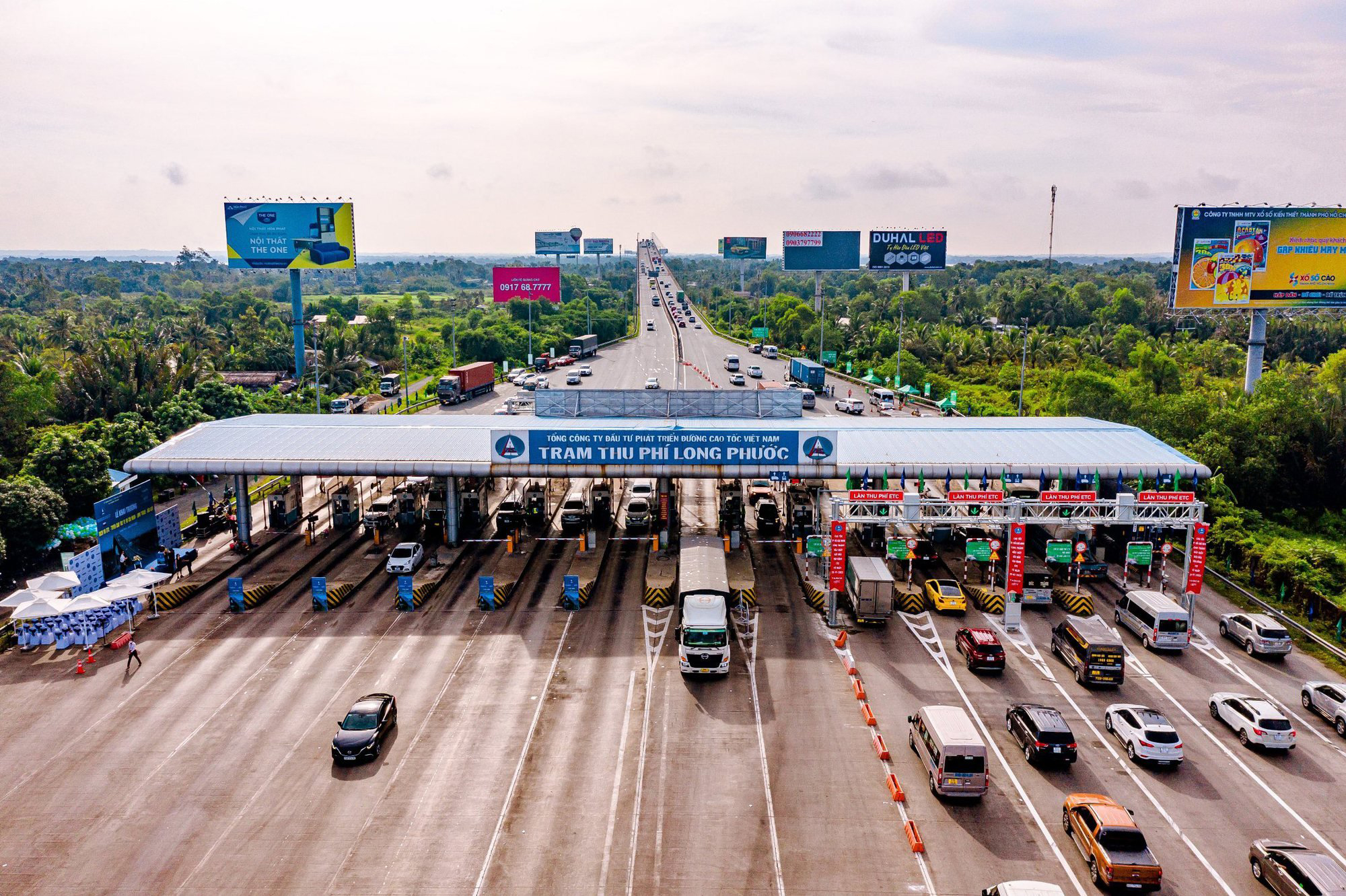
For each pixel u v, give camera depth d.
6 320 176.12
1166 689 43.31
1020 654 46.97
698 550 53.16
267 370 143.12
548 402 66.38
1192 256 88.06
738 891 28.61
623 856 30.31
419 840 31.11
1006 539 61.75
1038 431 63.06
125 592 48.00
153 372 100.25
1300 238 87.44
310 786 34.41
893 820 32.38
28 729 38.59
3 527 57.66
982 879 29.14
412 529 67.25
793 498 66.12
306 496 77.44
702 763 36.06
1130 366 126.50
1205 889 28.72
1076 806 31.11
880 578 49.34
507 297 174.50
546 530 67.12
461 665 44.69
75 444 71.06
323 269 130.00
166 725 38.91
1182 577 59.72
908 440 60.34
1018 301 185.38
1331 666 46.47
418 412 115.00
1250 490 78.75
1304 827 32.19
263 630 49.00
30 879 29.09
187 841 31.06
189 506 74.81
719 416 66.62
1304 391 89.00
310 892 28.53
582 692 42.00
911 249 173.12
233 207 128.12
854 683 42.31
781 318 188.00
